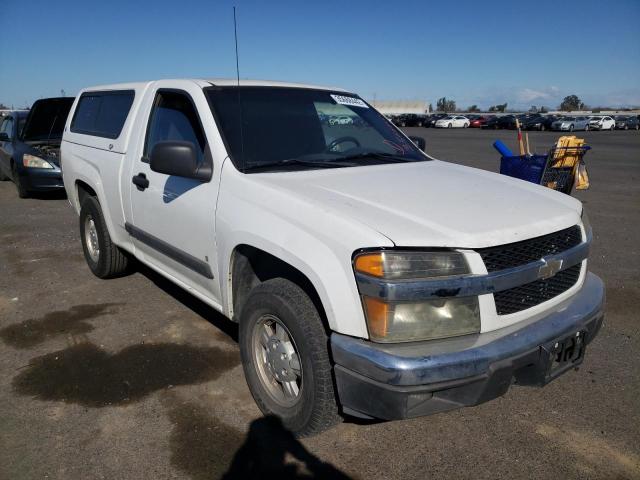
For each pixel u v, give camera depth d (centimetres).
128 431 291
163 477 257
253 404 318
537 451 278
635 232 757
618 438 288
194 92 364
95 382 340
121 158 431
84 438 285
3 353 378
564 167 792
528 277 250
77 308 458
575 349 271
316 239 252
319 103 400
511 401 323
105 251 497
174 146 313
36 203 946
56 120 1024
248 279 318
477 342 234
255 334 299
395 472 262
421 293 227
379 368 223
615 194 1099
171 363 365
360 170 342
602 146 2612
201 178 328
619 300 485
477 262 236
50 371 354
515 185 336
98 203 494
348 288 236
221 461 269
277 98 381
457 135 3812
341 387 241
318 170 333
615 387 338
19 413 306
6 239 690
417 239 234
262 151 338
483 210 271
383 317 228
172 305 466
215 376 349
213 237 322
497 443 284
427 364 221
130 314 445
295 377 283
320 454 275
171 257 380
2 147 1094
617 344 397
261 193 293
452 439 288
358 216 251
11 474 257
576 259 278
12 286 511
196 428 294
